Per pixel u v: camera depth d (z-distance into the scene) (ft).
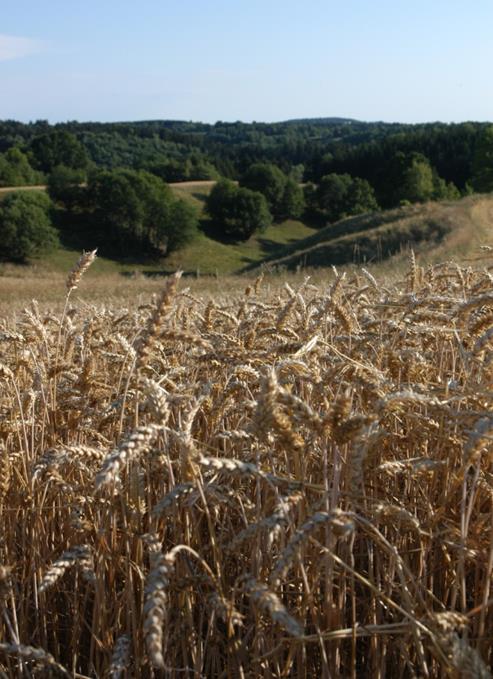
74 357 16.51
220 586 8.71
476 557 10.26
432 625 8.46
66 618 12.53
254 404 11.58
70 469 12.87
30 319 14.49
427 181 443.32
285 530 10.91
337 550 10.62
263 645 10.26
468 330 13.12
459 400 11.25
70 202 391.04
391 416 12.75
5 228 322.75
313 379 11.44
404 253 139.13
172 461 11.12
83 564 9.66
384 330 15.48
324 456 9.84
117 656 9.29
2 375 12.86
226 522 12.28
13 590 11.60
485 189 370.94
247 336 14.78
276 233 464.65
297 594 10.82
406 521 10.16
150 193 364.99
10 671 10.69
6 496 12.44
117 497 11.07
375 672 10.55
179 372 13.17
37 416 13.85
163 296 9.98
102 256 362.53
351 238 170.19
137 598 11.10
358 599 11.39
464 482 9.40
